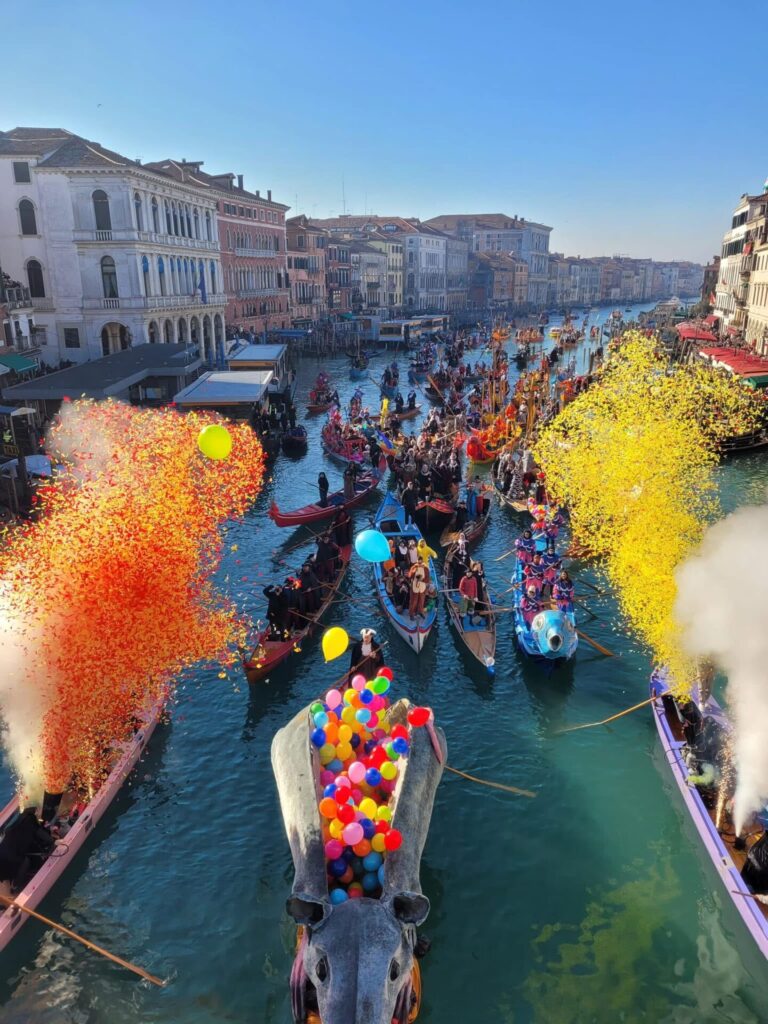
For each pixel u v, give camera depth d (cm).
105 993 930
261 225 7919
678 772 1248
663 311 11344
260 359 4888
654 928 1025
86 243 4641
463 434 3831
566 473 2139
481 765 1360
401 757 1056
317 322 9312
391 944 812
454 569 2034
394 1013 821
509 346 9906
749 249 6500
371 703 1134
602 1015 907
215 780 1313
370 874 914
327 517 2669
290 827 979
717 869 1059
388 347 9069
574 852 1158
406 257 12738
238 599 2003
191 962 973
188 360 4159
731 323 7200
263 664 1572
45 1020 895
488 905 1062
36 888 1023
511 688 1611
